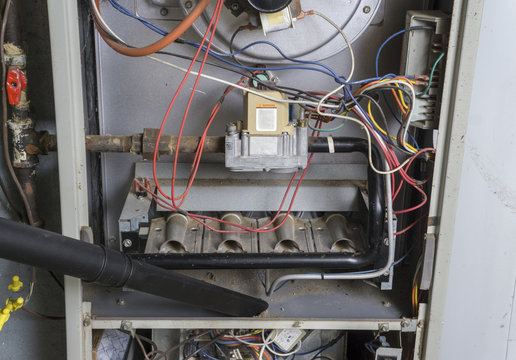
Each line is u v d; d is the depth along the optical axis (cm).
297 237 131
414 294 125
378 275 123
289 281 139
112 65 136
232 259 121
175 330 144
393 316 126
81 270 106
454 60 108
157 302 130
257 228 134
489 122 132
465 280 143
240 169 117
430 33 121
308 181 140
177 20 132
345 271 141
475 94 130
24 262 102
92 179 142
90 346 123
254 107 113
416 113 123
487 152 133
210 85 139
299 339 140
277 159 115
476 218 138
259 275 139
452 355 150
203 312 127
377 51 137
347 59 137
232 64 122
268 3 108
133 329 129
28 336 157
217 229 132
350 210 138
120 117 140
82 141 113
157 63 136
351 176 141
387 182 118
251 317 125
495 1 124
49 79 134
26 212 128
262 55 127
